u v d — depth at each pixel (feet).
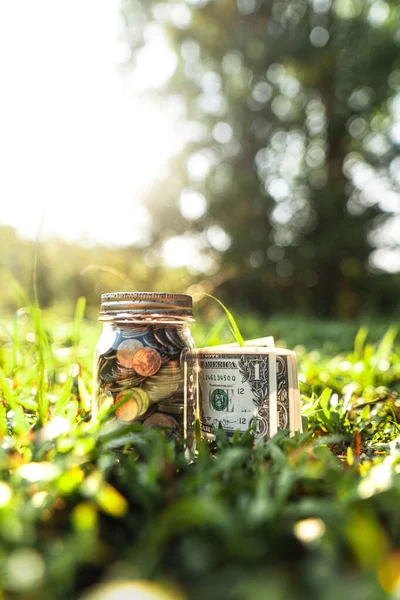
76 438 1.14
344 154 15.47
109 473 1.06
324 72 14.62
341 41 14.47
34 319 1.46
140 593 0.67
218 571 0.74
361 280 14.58
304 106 15.78
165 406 1.34
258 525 0.80
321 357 3.37
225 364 1.49
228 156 15.51
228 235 14.62
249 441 1.33
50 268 10.36
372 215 14.88
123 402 1.29
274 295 14.47
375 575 0.69
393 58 14.08
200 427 1.50
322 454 1.16
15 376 1.83
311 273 14.65
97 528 0.88
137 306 1.36
